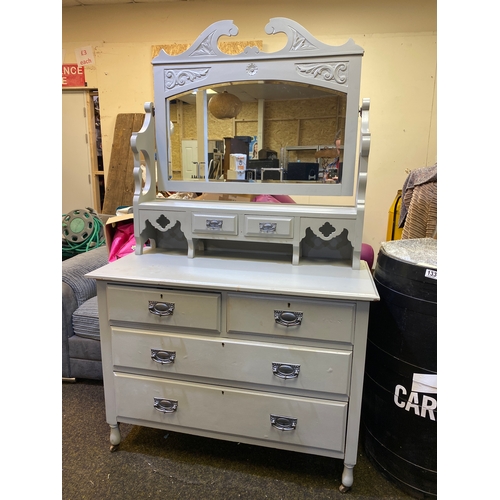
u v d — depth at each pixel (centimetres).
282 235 123
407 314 107
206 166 140
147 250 149
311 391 109
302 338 107
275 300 106
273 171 134
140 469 124
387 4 263
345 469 113
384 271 117
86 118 321
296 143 130
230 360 112
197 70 133
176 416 122
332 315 103
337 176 129
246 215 124
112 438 131
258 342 110
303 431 112
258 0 276
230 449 135
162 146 141
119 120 309
